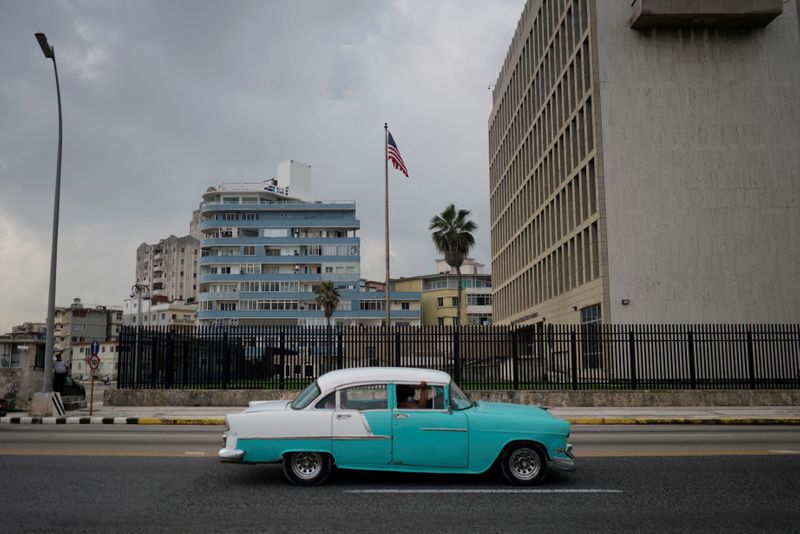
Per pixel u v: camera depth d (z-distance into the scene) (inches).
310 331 863.1
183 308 4192.9
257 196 3631.9
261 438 318.3
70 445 464.4
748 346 864.9
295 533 234.7
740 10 1217.4
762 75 1269.7
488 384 860.6
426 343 859.4
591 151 1295.5
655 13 1215.6
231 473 351.9
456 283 3809.1
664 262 1220.5
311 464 321.4
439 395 326.6
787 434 565.3
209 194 3651.6
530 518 257.3
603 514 264.2
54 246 810.2
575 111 1423.5
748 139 1252.5
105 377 2728.8
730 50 1273.4
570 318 1472.7
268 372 885.2
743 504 282.2
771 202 1238.3
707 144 1250.6
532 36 1941.4
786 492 307.0
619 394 820.6
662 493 304.0
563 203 1573.6
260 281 3444.9
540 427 323.6
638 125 1253.7
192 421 687.1
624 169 1243.2
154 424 681.6
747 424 687.7
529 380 873.5
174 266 4790.8
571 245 1493.6
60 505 276.5
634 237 1226.6
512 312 2263.8
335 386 327.0
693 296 1211.2
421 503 282.7
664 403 823.7
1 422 706.8
